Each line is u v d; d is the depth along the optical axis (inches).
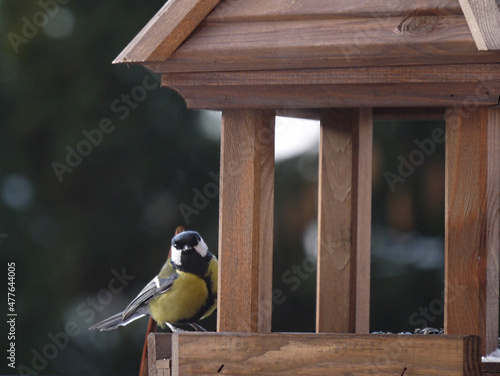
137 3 564.1
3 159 555.8
